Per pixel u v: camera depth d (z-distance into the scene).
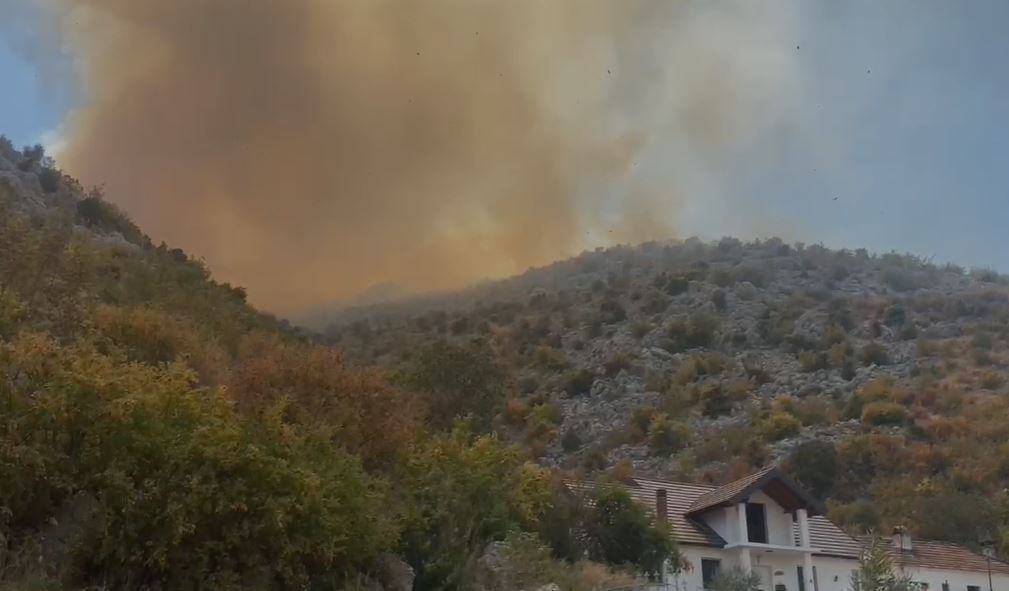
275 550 14.59
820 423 79.94
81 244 31.05
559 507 27.64
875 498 63.84
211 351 27.45
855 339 109.81
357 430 23.25
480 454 22.92
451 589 18.34
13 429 13.33
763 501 37.34
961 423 75.50
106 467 13.86
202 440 14.48
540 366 105.56
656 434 78.19
